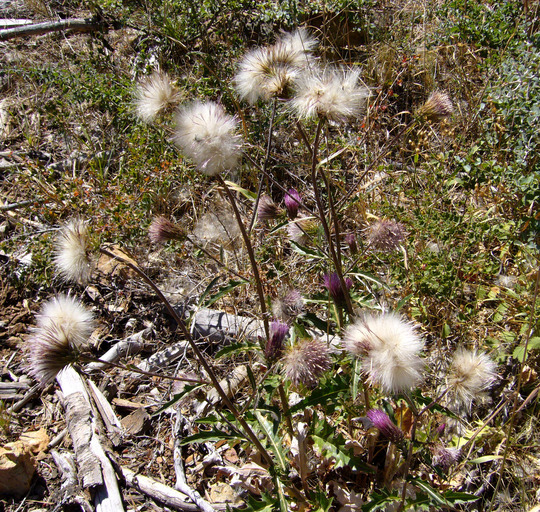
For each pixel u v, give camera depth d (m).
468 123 0.77
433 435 0.46
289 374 0.38
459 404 0.48
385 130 0.82
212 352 0.61
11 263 0.69
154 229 0.42
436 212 0.64
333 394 0.39
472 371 0.36
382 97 0.82
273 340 0.38
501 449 0.48
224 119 0.38
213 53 0.94
